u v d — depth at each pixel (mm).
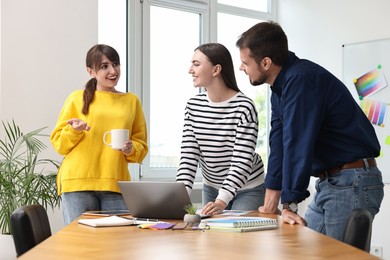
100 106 2896
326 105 2127
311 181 5270
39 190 3529
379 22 4930
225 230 1836
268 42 2152
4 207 3371
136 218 2223
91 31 4027
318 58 5379
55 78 3891
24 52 3795
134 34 4699
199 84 2613
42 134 3842
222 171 2693
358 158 2170
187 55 5074
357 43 5062
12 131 3521
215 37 5246
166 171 4910
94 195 2881
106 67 2910
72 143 2822
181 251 1420
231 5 5406
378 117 4910
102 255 1358
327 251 1413
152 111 4840
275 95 2311
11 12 3758
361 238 1663
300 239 1628
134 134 3027
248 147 2533
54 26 3896
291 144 2021
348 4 5141
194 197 4824
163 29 4910
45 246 1505
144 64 4758
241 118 2561
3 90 3725
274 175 2346
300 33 5547
